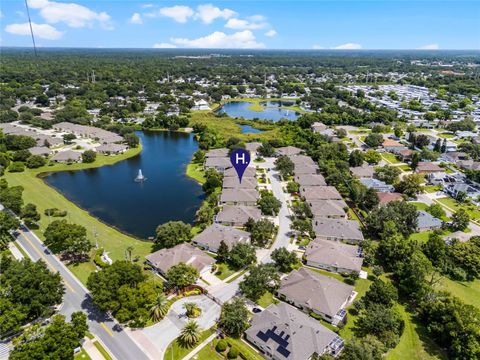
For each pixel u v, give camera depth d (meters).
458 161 171.75
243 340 67.50
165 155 191.38
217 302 77.25
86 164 172.88
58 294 72.81
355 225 107.50
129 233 108.50
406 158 178.50
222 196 126.62
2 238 97.62
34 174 157.25
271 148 183.25
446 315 67.19
